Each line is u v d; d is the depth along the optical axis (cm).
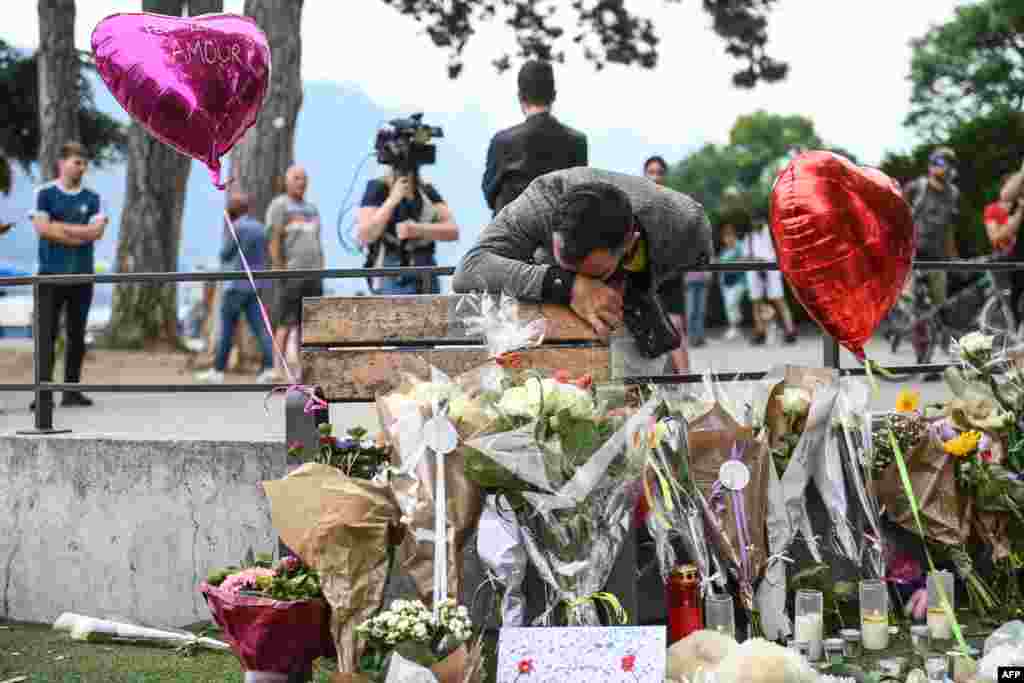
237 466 455
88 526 478
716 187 5706
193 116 383
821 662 373
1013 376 429
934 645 387
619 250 369
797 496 384
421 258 632
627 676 300
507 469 308
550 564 320
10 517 491
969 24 3572
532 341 347
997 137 2142
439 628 290
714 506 370
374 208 632
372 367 381
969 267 505
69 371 795
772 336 1706
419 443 313
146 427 637
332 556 306
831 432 393
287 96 1590
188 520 462
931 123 3644
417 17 2211
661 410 366
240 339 1310
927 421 434
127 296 1684
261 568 337
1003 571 417
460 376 336
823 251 354
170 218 1700
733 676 297
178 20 392
